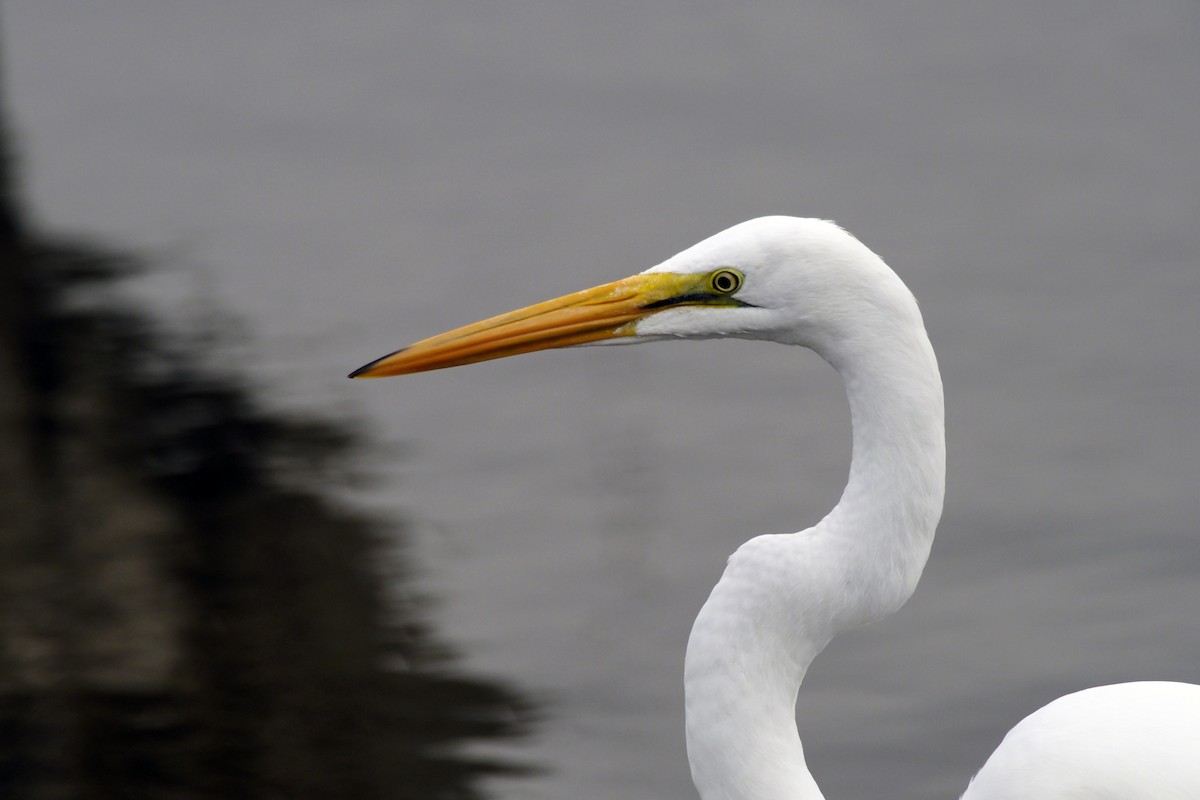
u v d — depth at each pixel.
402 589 11.38
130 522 12.27
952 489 12.41
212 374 15.15
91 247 18.69
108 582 11.38
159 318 16.58
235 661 10.41
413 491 12.91
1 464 13.13
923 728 9.44
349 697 9.95
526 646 10.56
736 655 5.00
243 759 9.40
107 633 10.70
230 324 16.36
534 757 9.38
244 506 12.55
